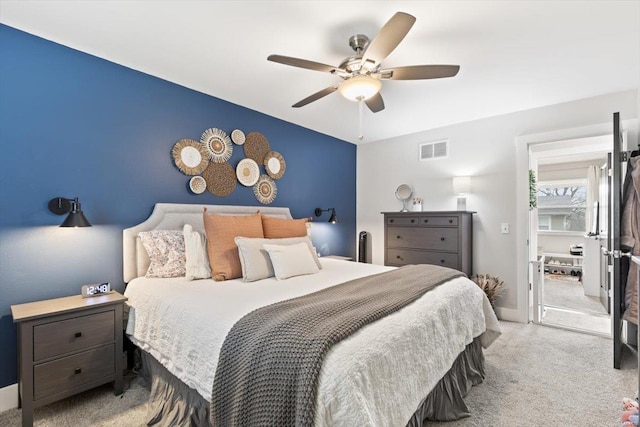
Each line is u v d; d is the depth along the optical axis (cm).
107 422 174
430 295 184
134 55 228
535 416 176
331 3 171
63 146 214
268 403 107
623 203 265
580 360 248
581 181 602
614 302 235
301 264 243
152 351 185
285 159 378
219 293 184
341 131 423
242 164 325
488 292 334
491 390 204
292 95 300
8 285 191
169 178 270
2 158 190
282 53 223
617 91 288
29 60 201
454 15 179
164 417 169
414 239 387
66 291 213
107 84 234
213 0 169
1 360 188
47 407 187
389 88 282
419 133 425
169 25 192
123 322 217
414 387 137
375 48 166
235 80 268
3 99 191
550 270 630
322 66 195
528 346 276
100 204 230
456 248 353
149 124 257
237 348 125
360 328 128
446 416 171
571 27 190
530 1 167
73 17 184
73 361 182
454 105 325
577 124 309
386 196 461
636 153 274
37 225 202
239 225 250
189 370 150
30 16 183
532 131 336
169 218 263
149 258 243
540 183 649
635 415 156
